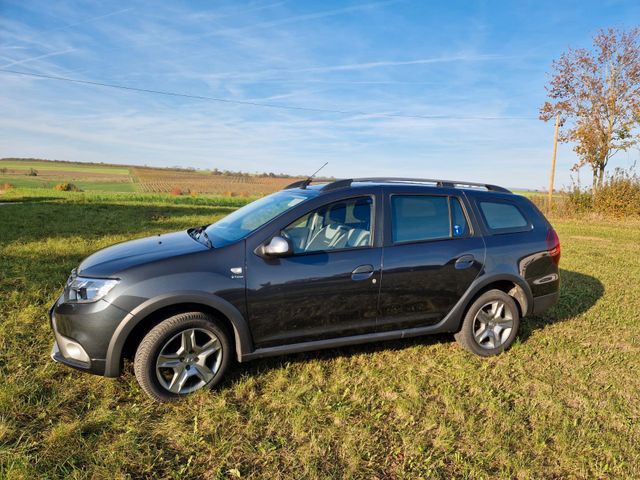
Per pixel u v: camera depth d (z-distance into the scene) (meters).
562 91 25.69
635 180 21.20
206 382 3.09
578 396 3.31
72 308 2.86
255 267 3.10
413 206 3.74
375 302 3.47
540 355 4.07
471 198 4.02
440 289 3.69
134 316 2.80
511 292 4.18
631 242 12.83
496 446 2.64
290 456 2.49
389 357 3.85
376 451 2.59
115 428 2.66
